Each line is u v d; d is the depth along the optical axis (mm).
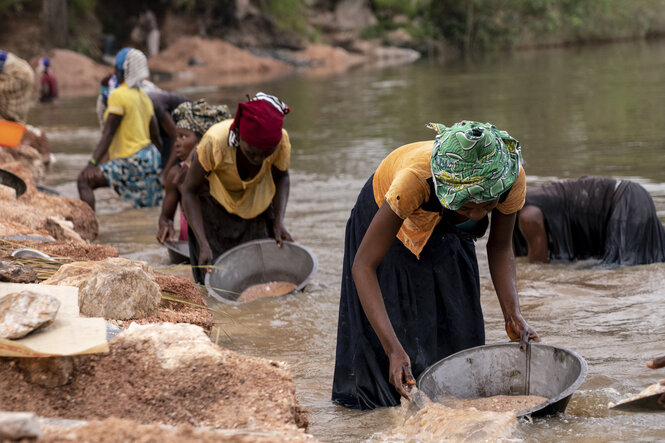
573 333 4496
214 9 34469
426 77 25141
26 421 2125
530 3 41562
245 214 5586
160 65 31750
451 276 3633
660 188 8125
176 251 6027
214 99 20219
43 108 19688
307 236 6930
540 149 11031
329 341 4508
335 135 13383
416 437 3035
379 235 3266
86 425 2311
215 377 2895
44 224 5930
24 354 2686
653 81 19516
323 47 36125
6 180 6367
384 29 39250
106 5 33594
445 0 40594
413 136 12875
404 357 3270
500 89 19922
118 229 7387
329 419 3445
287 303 5184
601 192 6086
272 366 3062
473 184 2957
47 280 3684
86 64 27844
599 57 29891
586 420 3146
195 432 2318
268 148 5113
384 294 3561
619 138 11531
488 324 4730
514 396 3381
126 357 2928
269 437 2434
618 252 5938
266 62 32812
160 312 3914
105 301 3615
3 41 29625
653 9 42688
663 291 5215
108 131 7918
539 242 6082
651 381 3678
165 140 8445
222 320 4871
